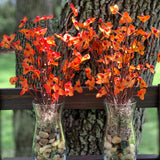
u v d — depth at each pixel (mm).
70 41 1561
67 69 1614
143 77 1925
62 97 1654
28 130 3082
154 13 1834
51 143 1602
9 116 4676
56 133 1606
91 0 1787
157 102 1851
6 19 7551
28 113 3008
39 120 1600
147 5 1810
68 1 1837
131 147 1609
